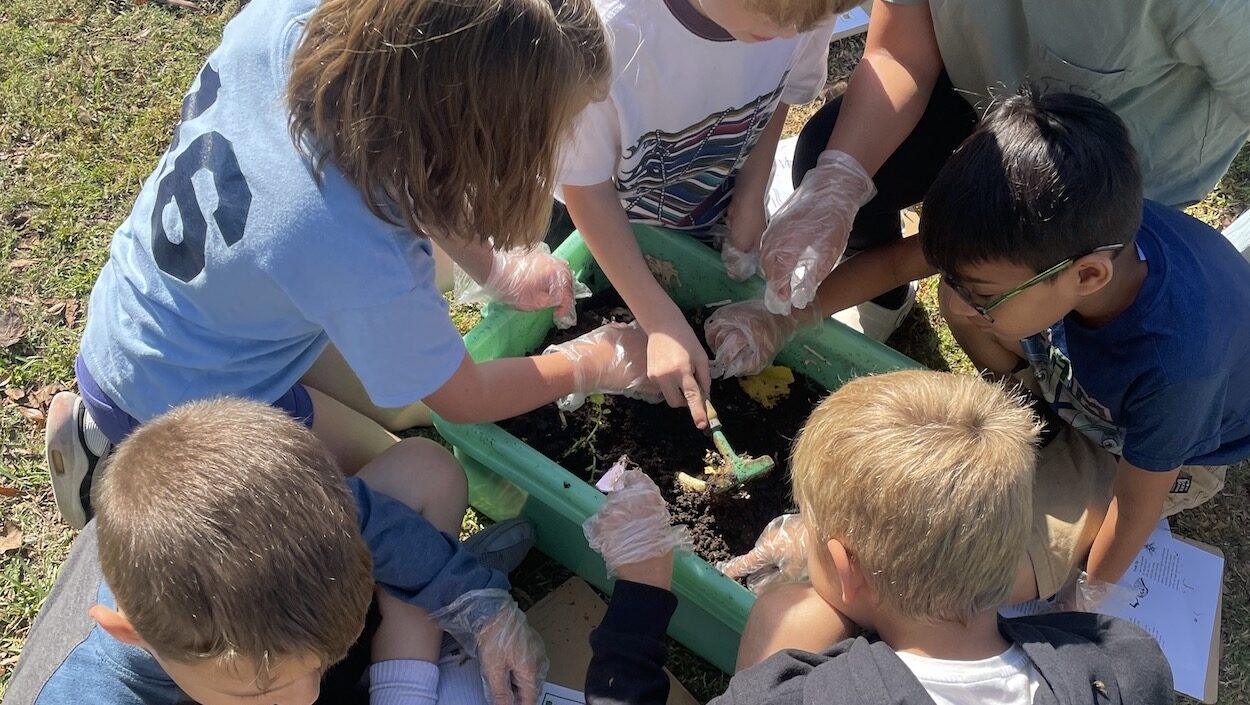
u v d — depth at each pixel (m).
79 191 2.56
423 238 1.47
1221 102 1.80
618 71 1.72
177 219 1.50
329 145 1.36
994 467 1.24
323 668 1.40
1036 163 1.49
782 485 1.95
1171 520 2.20
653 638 1.57
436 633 1.71
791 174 2.55
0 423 2.20
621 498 1.67
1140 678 1.29
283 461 1.32
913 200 2.32
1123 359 1.66
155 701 1.56
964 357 2.49
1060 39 1.83
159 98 2.76
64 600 1.66
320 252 1.38
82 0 2.94
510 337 2.01
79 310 2.37
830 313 2.25
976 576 1.24
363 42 1.25
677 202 2.21
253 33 1.52
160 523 1.24
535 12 1.23
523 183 1.38
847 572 1.33
